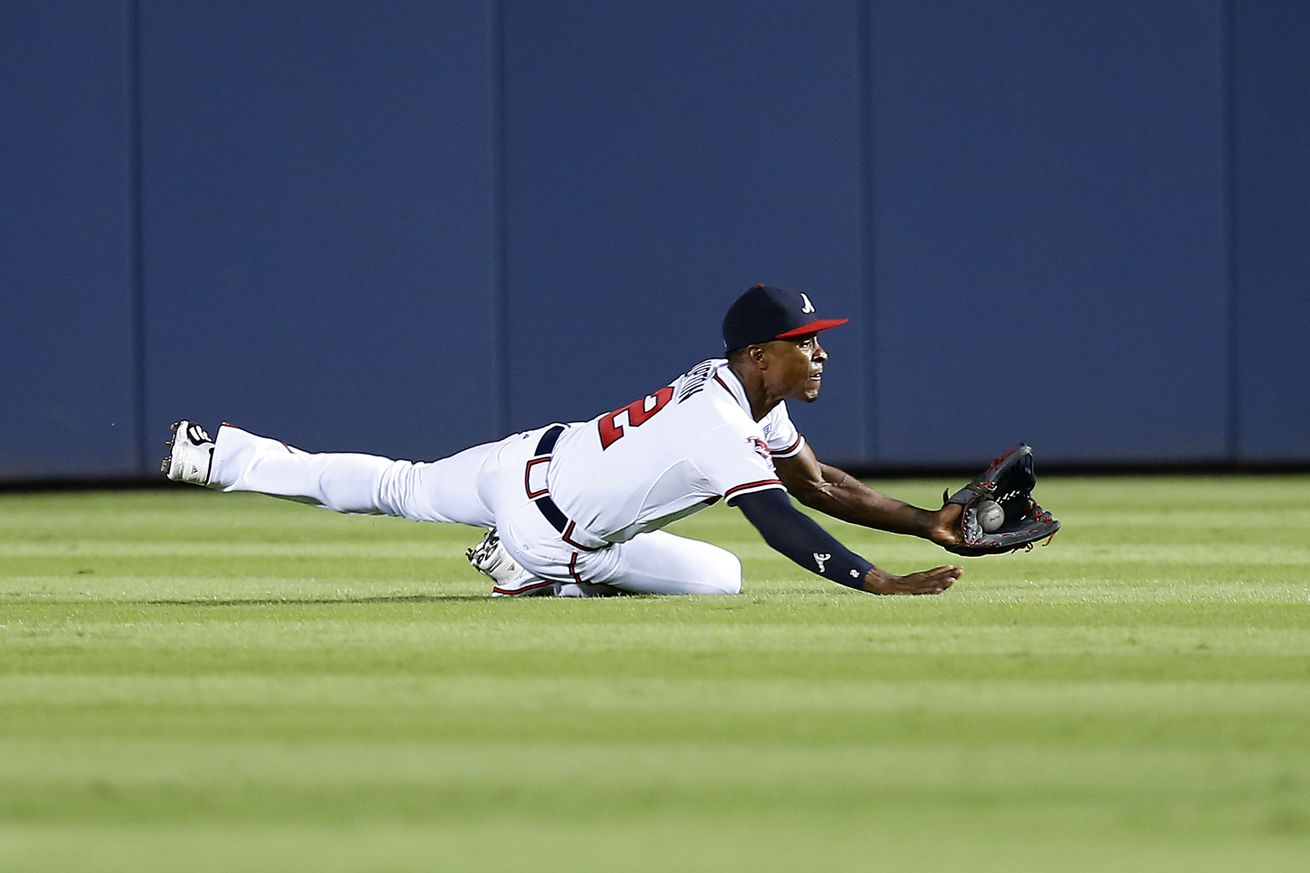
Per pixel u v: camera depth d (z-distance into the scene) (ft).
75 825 26.32
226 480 56.70
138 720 33.42
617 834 25.61
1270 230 120.06
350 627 46.75
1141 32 119.44
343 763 29.86
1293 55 119.14
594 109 119.14
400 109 118.42
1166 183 120.06
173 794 27.99
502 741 31.35
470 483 55.77
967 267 120.26
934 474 121.08
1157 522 89.56
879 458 120.88
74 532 90.74
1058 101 119.55
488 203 119.14
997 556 73.31
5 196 117.50
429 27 118.32
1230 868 23.82
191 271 118.21
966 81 119.55
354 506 57.06
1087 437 121.08
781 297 51.85
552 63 119.03
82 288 118.11
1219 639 42.96
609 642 42.91
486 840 25.35
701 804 27.20
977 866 23.99
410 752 30.58
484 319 119.44
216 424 118.73
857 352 120.37
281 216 118.42
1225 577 62.28
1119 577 62.64
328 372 118.93
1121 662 39.19
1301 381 120.67
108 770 29.53
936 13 119.24
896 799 27.37
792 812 26.71
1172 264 120.26
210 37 117.70
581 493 52.90
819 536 50.44
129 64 117.39
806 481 56.29
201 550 80.02
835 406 120.57
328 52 117.91
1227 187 120.16
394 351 118.93
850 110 119.44
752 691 35.81
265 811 26.99
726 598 53.88
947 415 120.67
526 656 40.70
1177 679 36.96
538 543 53.98
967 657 40.04
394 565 72.28
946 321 120.37
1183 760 29.66
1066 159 119.85
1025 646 41.73
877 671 38.11
